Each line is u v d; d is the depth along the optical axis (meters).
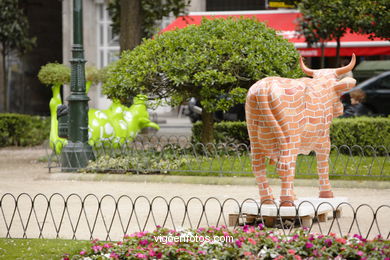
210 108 15.19
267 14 24.55
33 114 34.31
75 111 15.62
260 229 8.12
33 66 34.53
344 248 7.18
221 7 31.84
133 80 14.97
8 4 27.12
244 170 14.30
